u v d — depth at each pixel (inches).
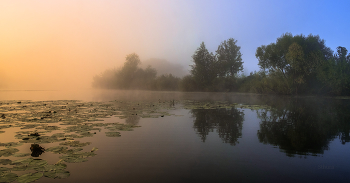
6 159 165.6
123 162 165.5
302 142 227.0
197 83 2092.8
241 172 149.0
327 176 144.3
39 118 375.6
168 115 426.6
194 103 726.5
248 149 201.2
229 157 179.0
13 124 316.8
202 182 133.0
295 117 403.5
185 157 177.9
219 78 1958.7
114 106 607.8
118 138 237.3
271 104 682.8
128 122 341.4
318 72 1136.8
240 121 356.8
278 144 219.1
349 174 147.4
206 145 213.5
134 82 3253.0
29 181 128.7
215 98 1027.3
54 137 237.9
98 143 216.2
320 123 339.9
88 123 328.5
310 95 1242.6
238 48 1921.8
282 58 1269.7
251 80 1749.5
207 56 2022.6
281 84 1327.5
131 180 134.4
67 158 169.9
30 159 165.3
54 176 137.2
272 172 149.7
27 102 739.4
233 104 684.1
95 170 149.2
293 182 135.2
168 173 145.8
